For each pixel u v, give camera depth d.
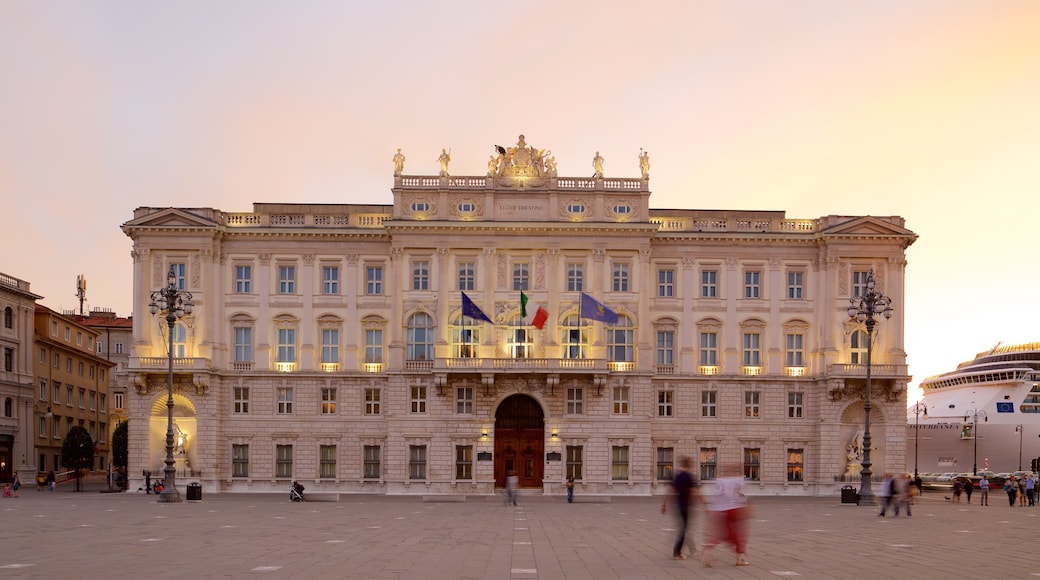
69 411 125.94
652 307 91.06
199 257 89.00
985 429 135.62
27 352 111.75
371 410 89.88
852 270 90.56
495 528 46.72
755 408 90.81
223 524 47.31
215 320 89.25
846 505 71.25
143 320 88.19
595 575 27.47
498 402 87.56
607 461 86.94
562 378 87.19
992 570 29.16
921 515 59.16
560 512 62.47
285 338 90.75
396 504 71.31
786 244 91.69
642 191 90.31
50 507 62.97
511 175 90.44
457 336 88.44
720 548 35.62
